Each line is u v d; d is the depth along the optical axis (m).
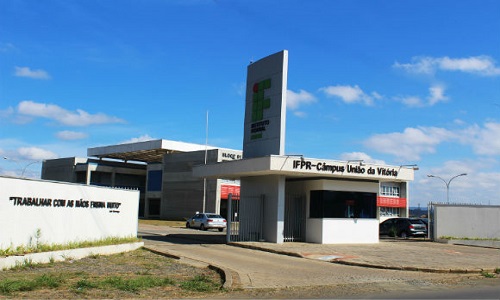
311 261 18.22
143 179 84.94
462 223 29.31
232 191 60.78
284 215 25.30
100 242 18.98
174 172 65.88
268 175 25.30
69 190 17.91
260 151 25.41
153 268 15.25
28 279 12.16
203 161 61.34
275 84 25.03
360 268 16.58
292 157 22.92
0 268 13.60
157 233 35.06
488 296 11.11
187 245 23.95
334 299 10.65
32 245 16.02
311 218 25.14
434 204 30.00
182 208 63.47
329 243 24.39
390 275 15.00
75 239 18.16
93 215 19.30
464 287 12.81
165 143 67.75
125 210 21.44
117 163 82.25
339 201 25.05
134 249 20.58
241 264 16.67
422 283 13.48
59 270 14.16
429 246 25.33
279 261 17.94
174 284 12.41
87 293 10.71
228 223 25.20
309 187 25.50
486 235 28.88
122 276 13.40
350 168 24.28
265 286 12.47
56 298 10.08
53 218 17.05
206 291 11.72
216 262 17.00
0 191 14.89
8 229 15.13
